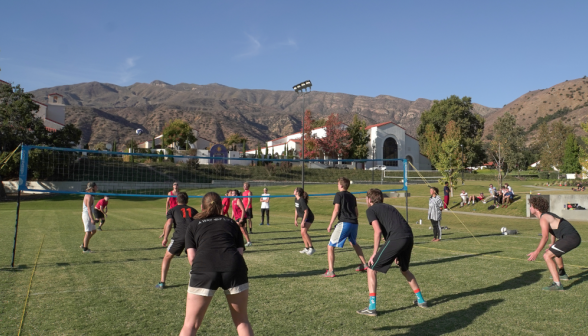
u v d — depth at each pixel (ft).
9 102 140.46
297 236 42.86
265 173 160.86
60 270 24.48
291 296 18.69
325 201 100.68
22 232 43.80
